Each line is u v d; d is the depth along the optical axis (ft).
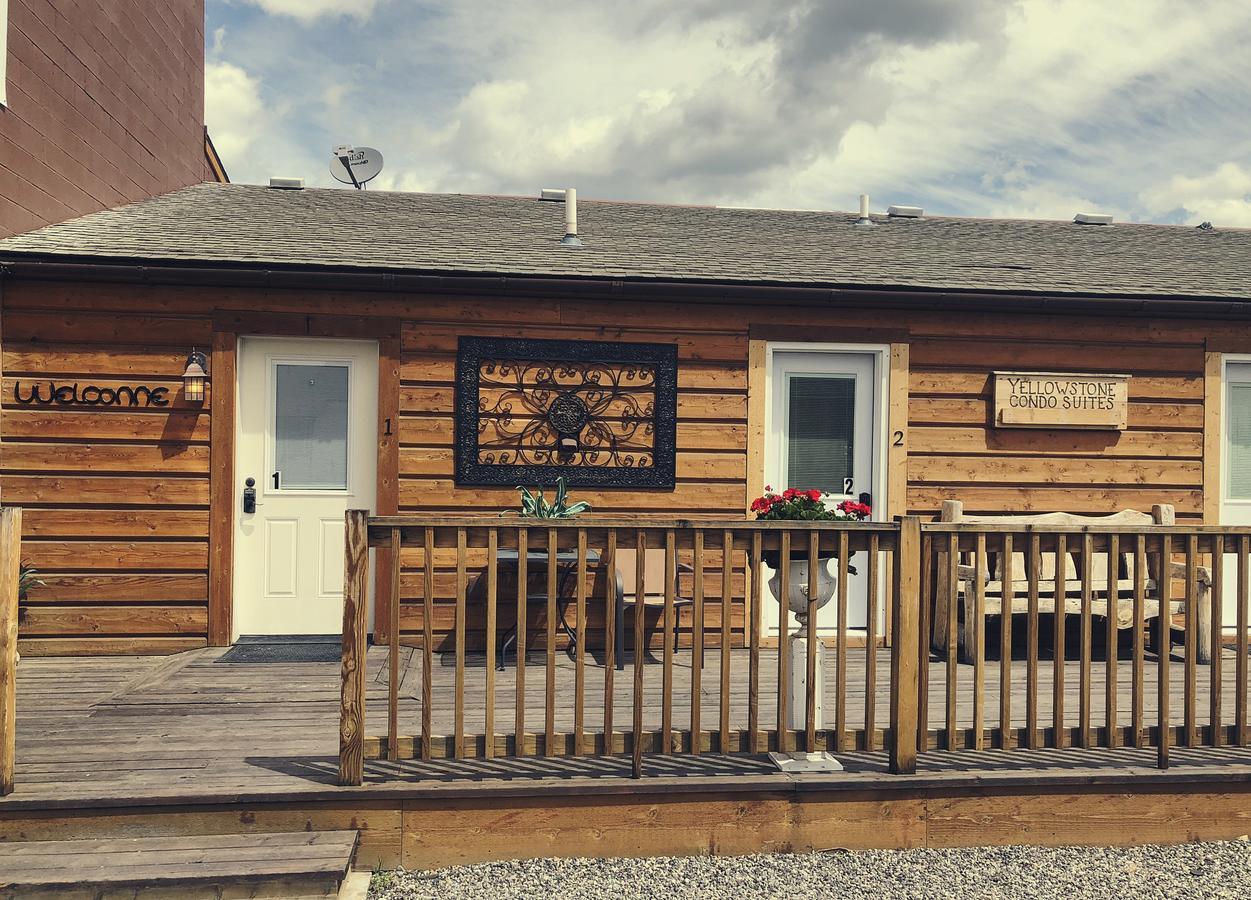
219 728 15.17
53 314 21.50
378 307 22.56
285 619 23.12
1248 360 25.03
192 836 12.05
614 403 23.22
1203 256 30.17
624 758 13.96
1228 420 25.21
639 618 12.92
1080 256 29.04
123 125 28.76
